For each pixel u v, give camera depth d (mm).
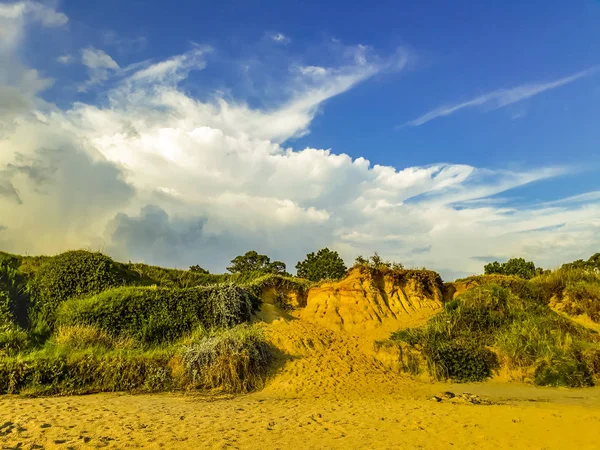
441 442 8805
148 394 13508
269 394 14141
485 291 19984
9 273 19656
